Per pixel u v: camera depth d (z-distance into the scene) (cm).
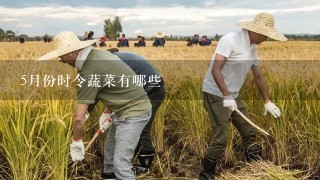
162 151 535
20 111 380
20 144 377
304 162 481
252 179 420
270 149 507
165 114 576
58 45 347
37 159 401
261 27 419
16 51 2356
